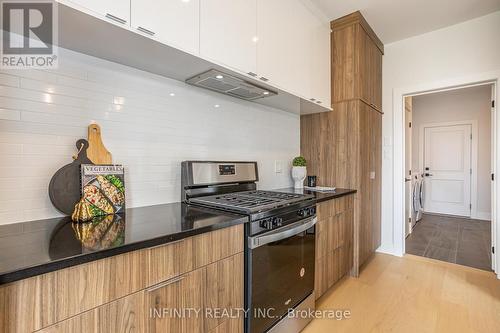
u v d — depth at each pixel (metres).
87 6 0.93
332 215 2.10
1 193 1.05
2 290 0.60
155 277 0.91
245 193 1.92
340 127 2.62
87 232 0.96
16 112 1.08
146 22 1.09
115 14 1.00
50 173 1.17
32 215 1.12
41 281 0.66
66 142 1.21
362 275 2.54
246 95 2.01
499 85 2.49
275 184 2.51
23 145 1.10
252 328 1.29
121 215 1.27
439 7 2.42
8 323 0.61
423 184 5.45
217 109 1.92
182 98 1.69
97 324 0.77
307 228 1.71
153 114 1.54
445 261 2.88
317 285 1.91
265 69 1.71
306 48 2.15
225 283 1.17
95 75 1.30
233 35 1.48
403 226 3.07
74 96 1.24
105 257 0.77
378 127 3.07
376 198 3.01
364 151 2.65
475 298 2.11
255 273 1.30
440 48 2.81
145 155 1.51
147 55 1.28
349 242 2.42
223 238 1.16
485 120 4.94
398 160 3.08
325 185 2.72
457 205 5.25
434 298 2.11
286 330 1.55
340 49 2.62
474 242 3.55
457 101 5.21
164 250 0.94
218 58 1.40
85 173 1.20
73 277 0.72
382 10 2.46
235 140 2.08
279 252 1.47
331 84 2.67
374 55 2.91
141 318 0.87
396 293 2.19
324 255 1.99
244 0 1.56
